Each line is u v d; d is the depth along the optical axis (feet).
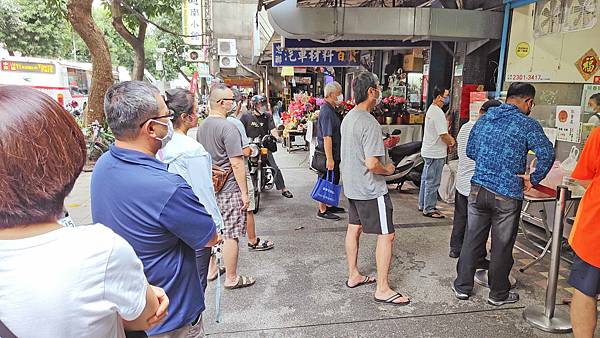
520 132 8.76
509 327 8.79
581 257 7.17
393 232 9.71
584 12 12.72
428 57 22.62
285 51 25.95
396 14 15.14
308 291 10.37
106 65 28.04
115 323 2.87
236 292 10.31
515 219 9.11
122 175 4.64
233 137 9.78
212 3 53.78
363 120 9.21
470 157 9.92
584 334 7.33
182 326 5.07
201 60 56.65
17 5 56.75
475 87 18.44
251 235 12.89
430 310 9.49
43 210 2.59
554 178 11.66
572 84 13.37
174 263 4.91
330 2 18.65
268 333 8.63
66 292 2.48
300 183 22.67
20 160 2.45
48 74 49.52
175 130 7.38
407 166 19.97
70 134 2.71
